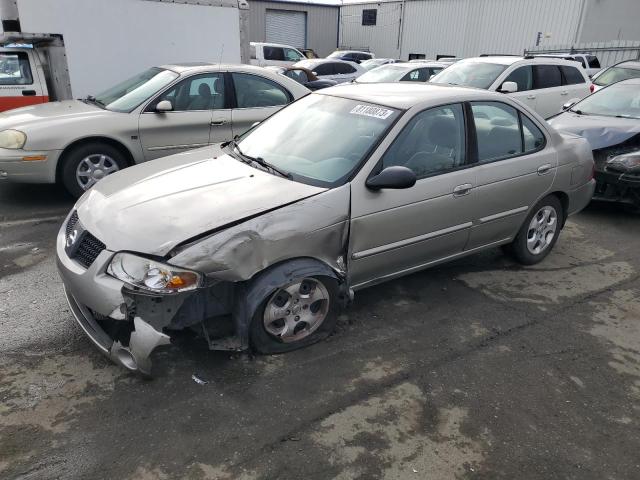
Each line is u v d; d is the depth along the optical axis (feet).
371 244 11.46
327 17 106.42
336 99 13.57
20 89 26.63
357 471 8.09
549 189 14.96
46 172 19.17
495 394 10.02
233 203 10.19
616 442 8.97
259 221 9.80
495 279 14.89
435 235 12.60
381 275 12.24
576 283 14.90
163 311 9.37
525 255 15.53
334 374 10.33
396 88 13.94
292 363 10.58
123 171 12.73
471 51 90.63
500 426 9.19
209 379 9.99
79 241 10.11
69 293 10.64
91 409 9.12
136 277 9.15
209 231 9.44
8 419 8.80
